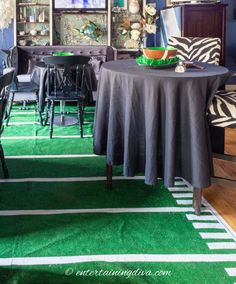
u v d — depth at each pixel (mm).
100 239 2045
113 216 2295
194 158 2137
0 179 2809
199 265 1829
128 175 2348
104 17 5965
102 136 2572
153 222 2229
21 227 2156
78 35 5961
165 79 2104
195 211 2322
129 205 2441
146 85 2172
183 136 2178
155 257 1891
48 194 2574
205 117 2178
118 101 2371
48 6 5773
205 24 5195
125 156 2340
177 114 2143
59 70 3920
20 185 2711
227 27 5879
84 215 2303
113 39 5977
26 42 5797
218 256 1902
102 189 2668
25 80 5160
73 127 4230
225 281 1711
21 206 2404
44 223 2203
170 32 5539
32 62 5590
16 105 5227
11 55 5441
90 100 4555
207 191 2654
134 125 2283
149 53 2518
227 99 2391
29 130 4090
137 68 2475
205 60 3221
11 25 5805
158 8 5953
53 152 3414
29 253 1913
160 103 2166
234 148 3475
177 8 5234
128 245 1991
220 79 2178
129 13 5902
